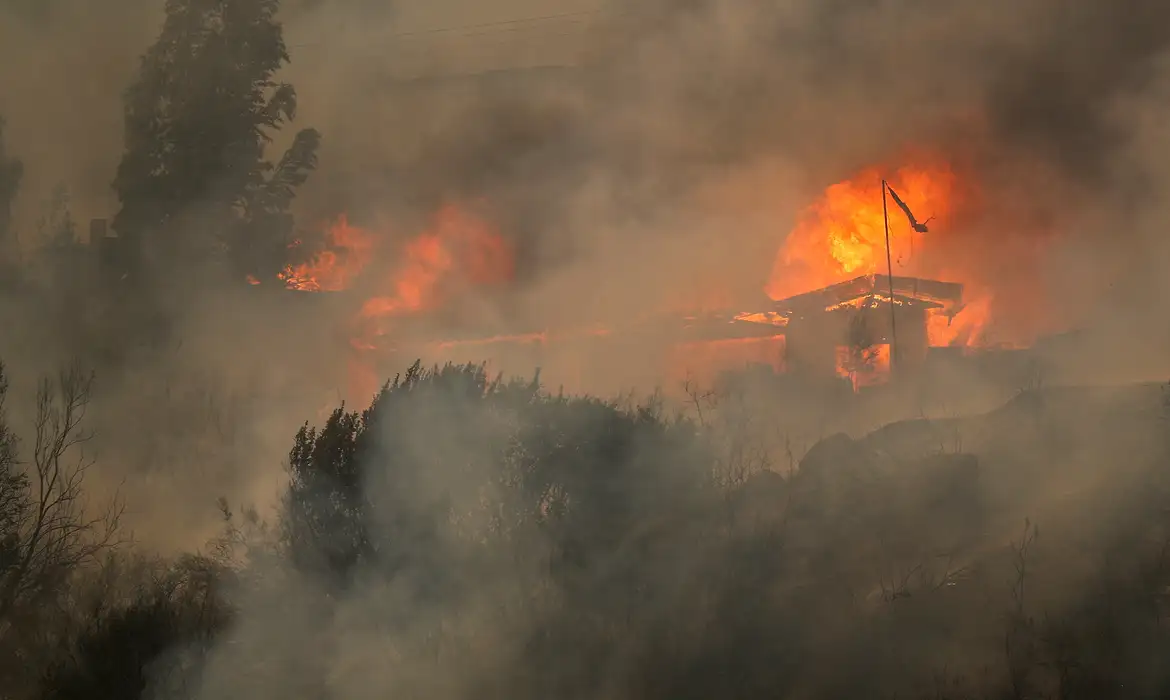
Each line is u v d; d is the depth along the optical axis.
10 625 14.63
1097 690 10.02
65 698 12.89
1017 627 11.01
